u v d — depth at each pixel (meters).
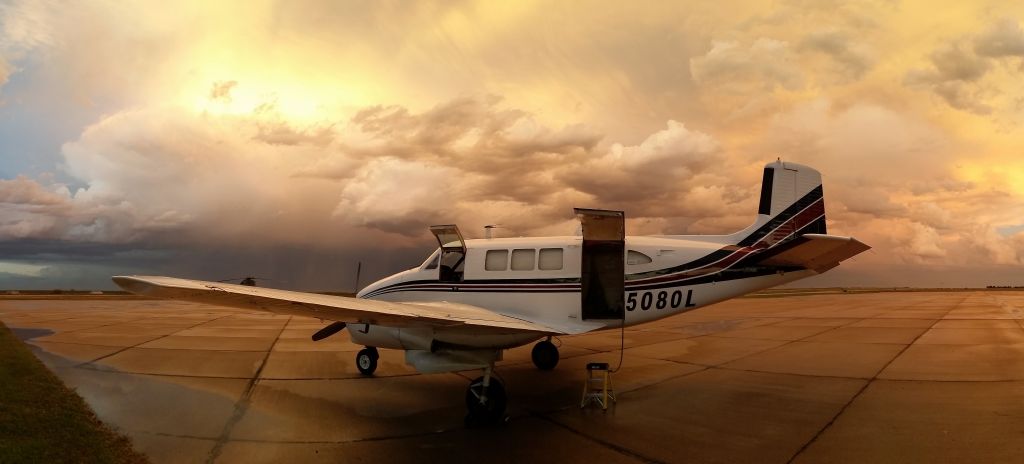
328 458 5.22
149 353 12.06
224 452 5.36
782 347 13.20
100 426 6.05
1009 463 4.79
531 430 6.16
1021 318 20.69
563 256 8.52
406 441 5.77
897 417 6.42
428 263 9.30
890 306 32.22
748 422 6.36
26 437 5.11
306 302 5.34
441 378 9.33
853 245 7.95
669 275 8.48
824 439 5.62
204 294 5.03
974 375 8.90
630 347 13.55
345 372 9.87
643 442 5.64
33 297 48.50
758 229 9.51
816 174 9.78
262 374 9.64
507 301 8.59
